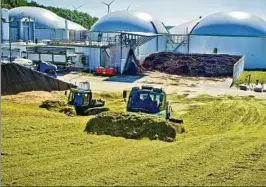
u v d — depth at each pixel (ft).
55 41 190.90
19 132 48.21
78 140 45.83
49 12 245.86
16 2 310.65
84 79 140.56
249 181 31.60
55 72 132.87
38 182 30.48
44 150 40.50
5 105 76.02
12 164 35.09
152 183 30.66
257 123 75.05
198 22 216.13
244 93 121.29
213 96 112.98
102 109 77.92
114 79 143.33
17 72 97.71
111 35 205.46
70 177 31.83
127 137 52.31
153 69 168.04
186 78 151.53
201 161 37.06
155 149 42.14
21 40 202.08
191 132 62.34
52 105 79.87
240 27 199.93
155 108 62.23
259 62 198.29
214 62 167.22
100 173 32.91
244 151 41.09
